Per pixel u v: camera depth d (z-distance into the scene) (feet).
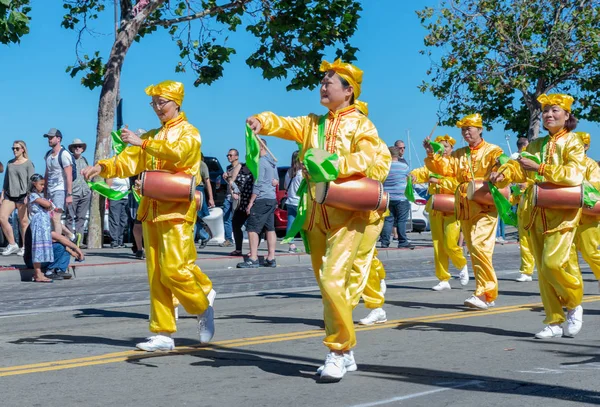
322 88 19.11
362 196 18.02
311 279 43.57
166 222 21.83
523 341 23.95
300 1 66.33
